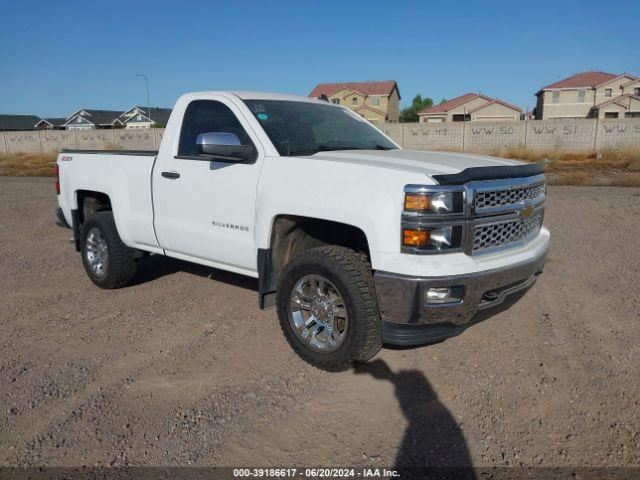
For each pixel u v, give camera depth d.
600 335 4.43
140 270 5.93
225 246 4.44
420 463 2.87
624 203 12.07
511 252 3.75
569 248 7.52
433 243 3.33
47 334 4.55
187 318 4.89
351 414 3.33
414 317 3.35
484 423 3.22
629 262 6.68
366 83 75.50
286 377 3.78
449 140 35.00
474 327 4.62
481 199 3.48
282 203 3.88
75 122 76.00
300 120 4.64
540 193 4.15
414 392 3.58
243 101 4.54
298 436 3.11
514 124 33.53
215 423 3.23
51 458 2.91
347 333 3.60
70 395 3.54
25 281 6.10
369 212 3.42
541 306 5.11
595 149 32.16
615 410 3.33
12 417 3.29
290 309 3.93
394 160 3.80
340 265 3.56
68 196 6.03
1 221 10.33
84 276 6.29
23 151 42.34
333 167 3.71
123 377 3.79
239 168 4.27
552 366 3.90
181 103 4.93
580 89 62.62
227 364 3.98
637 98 57.19
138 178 5.12
